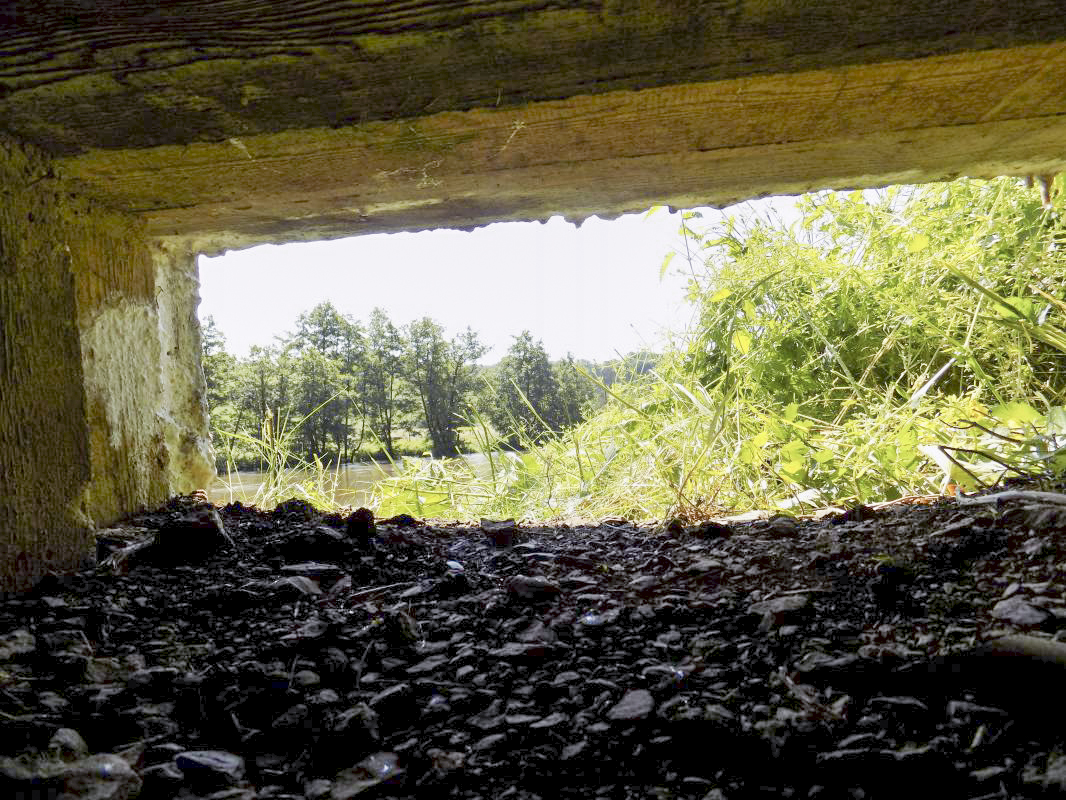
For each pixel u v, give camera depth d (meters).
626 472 2.93
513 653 1.10
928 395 3.04
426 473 3.23
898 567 1.26
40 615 1.22
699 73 1.12
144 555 1.53
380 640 1.16
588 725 0.92
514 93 1.16
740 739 0.86
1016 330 2.69
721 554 1.56
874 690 0.95
